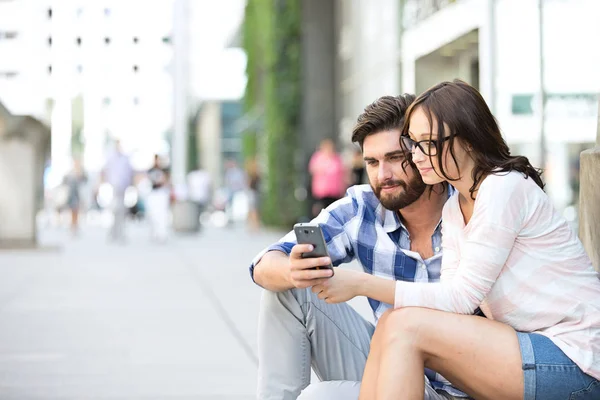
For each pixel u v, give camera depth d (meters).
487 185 3.14
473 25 12.20
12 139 16.94
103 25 16.52
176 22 26.33
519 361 3.01
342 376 3.73
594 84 8.43
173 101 26.92
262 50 26.08
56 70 16.89
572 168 9.02
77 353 6.78
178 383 5.77
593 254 3.85
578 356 3.02
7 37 16.16
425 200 3.60
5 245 17.02
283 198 23.34
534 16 10.02
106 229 27.81
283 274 3.44
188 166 52.56
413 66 15.40
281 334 3.65
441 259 3.62
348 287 3.24
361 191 3.81
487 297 3.21
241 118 31.30
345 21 21.92
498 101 11.25
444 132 3.14
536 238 3.14
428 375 3.59
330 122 23.20
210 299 9.86
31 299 9.83
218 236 23.25
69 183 23.73
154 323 8.18
